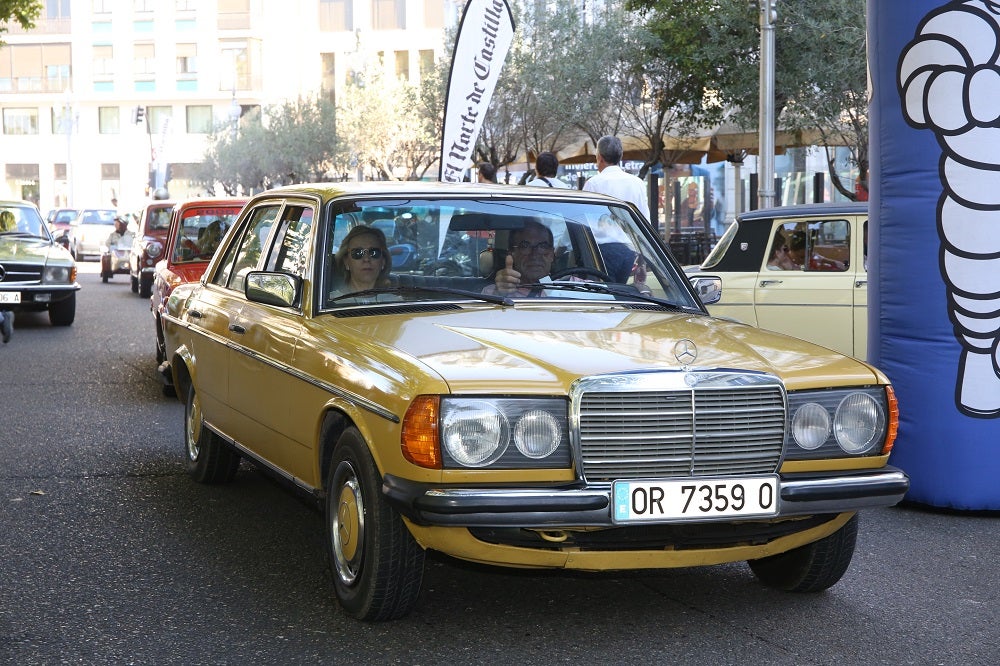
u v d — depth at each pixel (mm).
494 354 4758
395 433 4539
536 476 4508
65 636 4832
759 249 11680
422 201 5934
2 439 9320
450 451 4449
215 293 7148
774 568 5500
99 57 74938
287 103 56844
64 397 11609
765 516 4664
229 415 6660
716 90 22750
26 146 75812
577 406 4504
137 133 74875
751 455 4703
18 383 12602
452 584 5555
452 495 4391
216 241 12656
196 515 6852
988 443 7020
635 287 6031
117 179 75188
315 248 5746
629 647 4730
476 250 5863
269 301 5812
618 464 4559
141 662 4547
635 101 26594
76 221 47656
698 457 4629
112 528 6555
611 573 5000
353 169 54281
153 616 5074
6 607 5207
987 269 6973
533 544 4629
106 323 20109
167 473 8008
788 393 4766
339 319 5488
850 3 19141
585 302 5793
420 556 4805
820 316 11281
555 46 28047
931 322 7086
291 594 5371
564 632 4902
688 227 32125
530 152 28578
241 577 5637
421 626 4953
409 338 5023
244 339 6238
